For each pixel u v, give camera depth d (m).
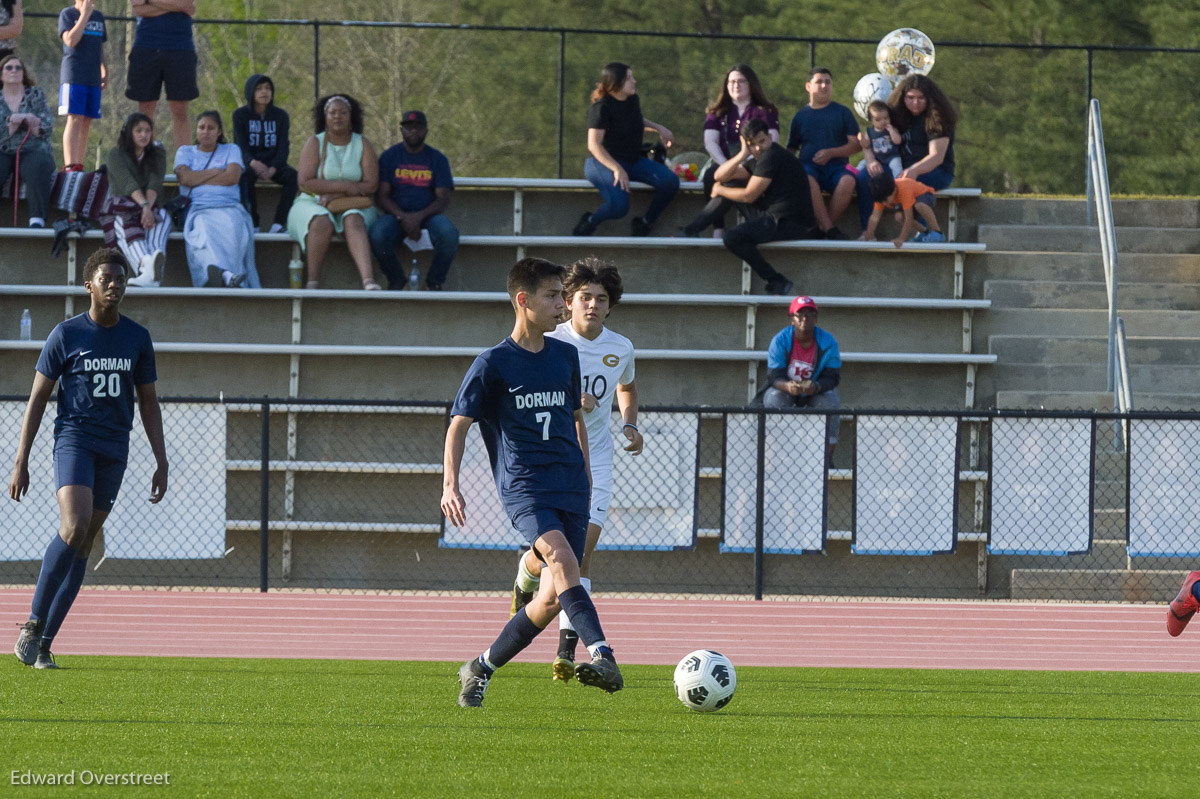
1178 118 93.62
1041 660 28.66
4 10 48.59
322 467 42.03
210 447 37.75
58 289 45.94
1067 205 54.25
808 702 21.00
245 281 46.88
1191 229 53.69
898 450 38.22
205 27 106.81
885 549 38.19
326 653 28.33
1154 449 37.50
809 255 49.06
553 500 18.94
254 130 49.22
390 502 42.72
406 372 45.50
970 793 13.63
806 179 47.53
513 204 52.28
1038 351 47.81
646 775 14.30
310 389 45.31
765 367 46.53
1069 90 97.50
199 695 20.61
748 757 15.55
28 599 35.66
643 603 37.62
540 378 18.97
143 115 46.41
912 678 24.86
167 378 45.22
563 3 112.06
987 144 99.50
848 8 106.19
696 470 38.28
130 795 12.95
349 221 46.53
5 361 44.88
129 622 32.62
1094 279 51.19
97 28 50.59
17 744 15.72
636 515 38.38
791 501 38.38
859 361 46.69
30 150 47.34
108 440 24.27
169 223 46.31
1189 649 30.61
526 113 105.00
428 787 13.49
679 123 96.75
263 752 15.38
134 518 37.66
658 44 100.00
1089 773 14.89
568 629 22.92
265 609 35.38
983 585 40.59
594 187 50.72
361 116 47.66
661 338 47.53
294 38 110.75
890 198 48.72
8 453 37.47
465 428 18.75
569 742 16.41
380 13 111.12
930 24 104.12
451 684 22.83
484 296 46.00
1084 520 37.91
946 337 48.00
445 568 41.66
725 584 40.88
